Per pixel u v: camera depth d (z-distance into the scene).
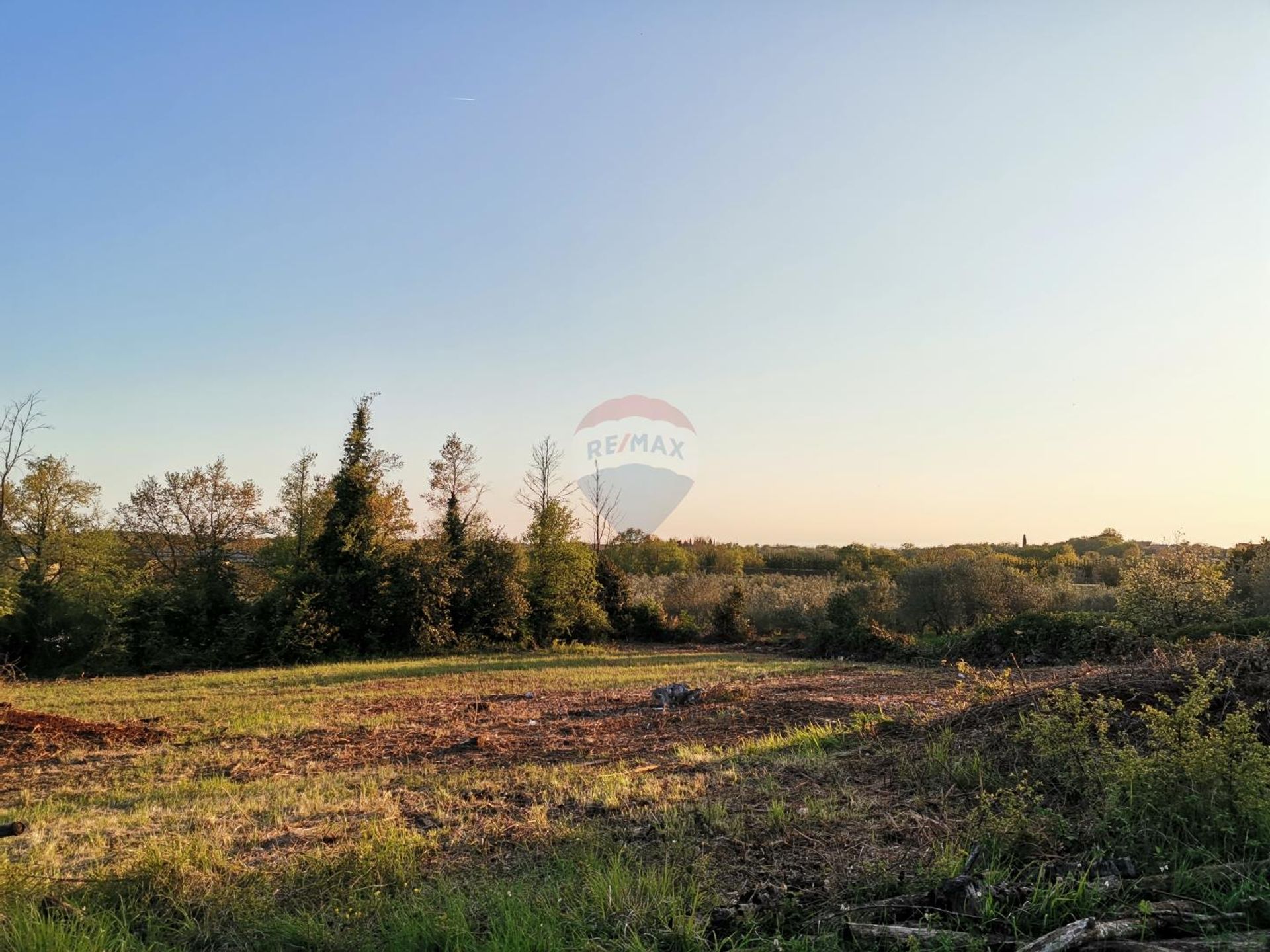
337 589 26.33
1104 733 6.09
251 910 4.72
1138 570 20.06
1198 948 3.66
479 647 28.17
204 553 29.12
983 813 5.68
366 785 7.82
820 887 4.71
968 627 26.02
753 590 38.16
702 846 5.49
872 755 8.02
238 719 12.55
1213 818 4.92
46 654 25.09
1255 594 21.44
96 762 9.70
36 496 26.05
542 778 7.88
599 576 33.16
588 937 4.20
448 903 4.53
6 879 5.04
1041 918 4.12
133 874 5.20
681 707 13.02
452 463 30.44
